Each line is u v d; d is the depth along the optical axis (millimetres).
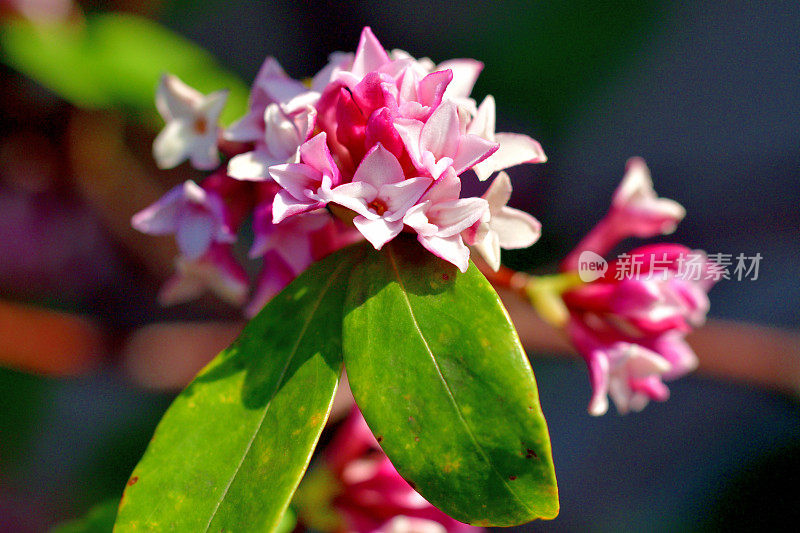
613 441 862
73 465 791
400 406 462
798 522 762
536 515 459
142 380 767
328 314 477
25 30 639
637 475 842
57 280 851
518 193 859
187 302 842
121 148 762
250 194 501
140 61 674
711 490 807
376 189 463
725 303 874
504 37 901
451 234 462
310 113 467
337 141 471
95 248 849
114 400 817
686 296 510
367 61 472
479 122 472
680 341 525
